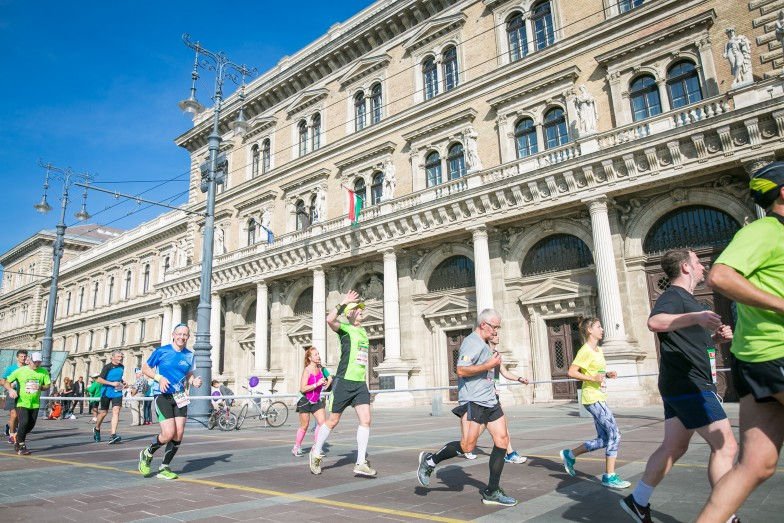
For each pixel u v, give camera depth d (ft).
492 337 18.90
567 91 76.07
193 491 20.35
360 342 24.38
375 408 81.61
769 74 59.88
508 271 77.97
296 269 102.83
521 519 15.33
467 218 78.38
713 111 59.77
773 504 15.97
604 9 76.38
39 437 47.55
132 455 32.81
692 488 18.52
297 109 119.24
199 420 52.29
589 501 17.35
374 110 104.37
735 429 32.89
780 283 9.47
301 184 113.09
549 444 31.58
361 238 91.91
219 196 133.08
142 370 23.88
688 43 66.64
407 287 88.99
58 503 18.49
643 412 51.70
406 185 94.38
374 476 22.89
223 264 117.50
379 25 101.96
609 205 67.72
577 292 71.31
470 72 89.56
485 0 88.53
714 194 61.82
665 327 12.85
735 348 9.93
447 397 83.76
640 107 70.44
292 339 108.47
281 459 29.32
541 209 70.85
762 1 62.03
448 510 16.55
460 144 88.53
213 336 120.37
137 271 176.04
